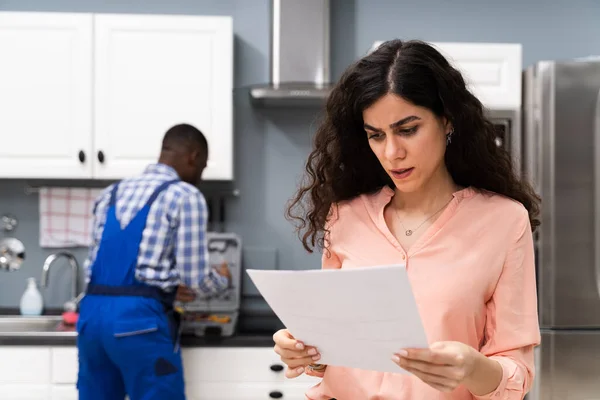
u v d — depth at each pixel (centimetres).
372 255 119
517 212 112
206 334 240
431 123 108
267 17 293
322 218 129
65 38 258
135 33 259
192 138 237
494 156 118
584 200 240
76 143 258
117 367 218
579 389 238
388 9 296
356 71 112
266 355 235
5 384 235
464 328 109
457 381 93
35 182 290
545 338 238
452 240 113
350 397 118
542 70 242
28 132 258
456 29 297
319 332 100
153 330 209
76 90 258
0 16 257
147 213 216
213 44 260
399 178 111
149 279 213
